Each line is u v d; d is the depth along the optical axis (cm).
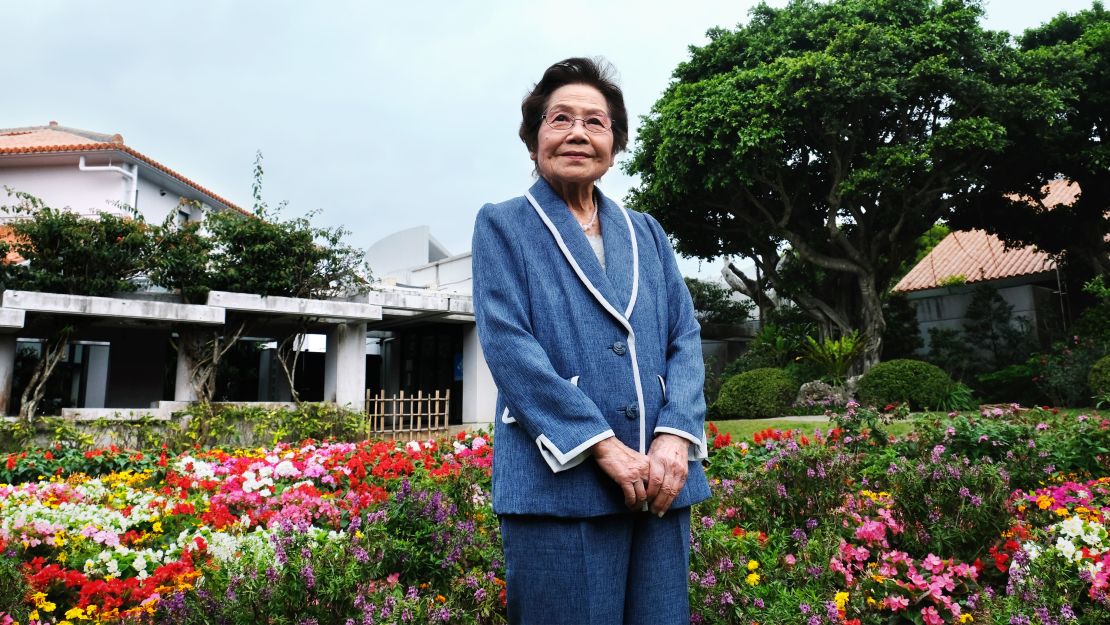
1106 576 229
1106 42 1130
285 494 385
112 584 252
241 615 190
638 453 114
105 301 778
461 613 219
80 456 569
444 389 1269
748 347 1584
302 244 936
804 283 1412
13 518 317
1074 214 1354
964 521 281
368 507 331
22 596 232
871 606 232
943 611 234
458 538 267
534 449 117
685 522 126
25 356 1141
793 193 1348
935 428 435
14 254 975
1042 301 1416
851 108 1134
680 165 1193
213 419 807
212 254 894
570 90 137
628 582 120
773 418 1059
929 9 1173
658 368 128
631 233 141
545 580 113
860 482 379
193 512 373
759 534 293
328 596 196
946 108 1148
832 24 1187
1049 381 1095
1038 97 1073
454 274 1269
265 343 1331
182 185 1686
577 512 112
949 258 1711
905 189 1183
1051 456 397
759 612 213
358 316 955
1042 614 212
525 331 120
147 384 1073
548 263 127
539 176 143
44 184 1550
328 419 891
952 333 1445
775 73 1145
